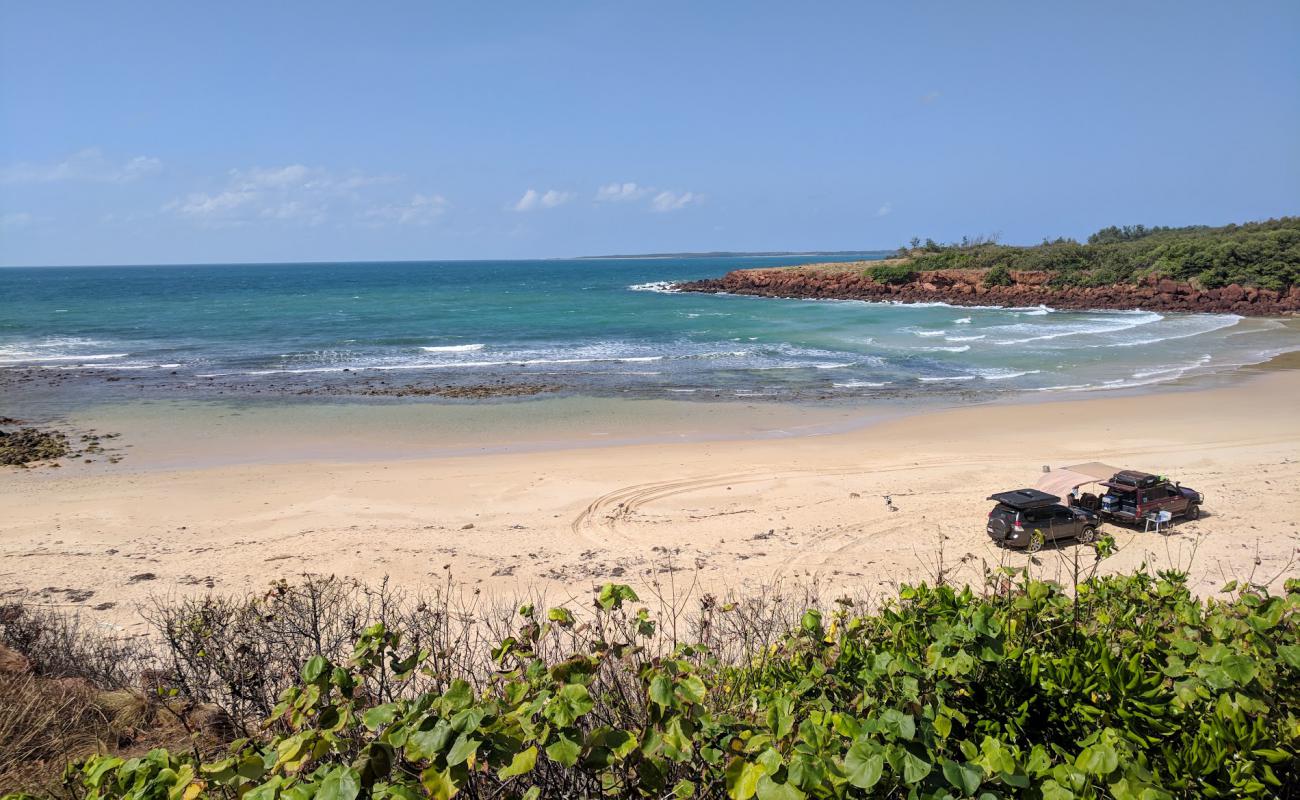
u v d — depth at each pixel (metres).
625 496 19.92
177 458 24.06
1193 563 14.69
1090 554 15.35
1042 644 4.70
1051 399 32.28
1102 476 17.73
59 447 25.09
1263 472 20.66
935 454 23.78
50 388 35.19
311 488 20.73
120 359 43.72
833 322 62.06
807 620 4.76
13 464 23.08
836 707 3.94
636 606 12.80
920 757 3.01
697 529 17.36
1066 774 3.06
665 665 3.73
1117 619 5.08
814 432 27.25
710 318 65.94
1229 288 69.88
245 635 7.38
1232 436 25.19
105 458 23.98
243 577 14.48
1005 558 15.30
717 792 3.34
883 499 19.23
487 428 28.06
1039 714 4.05
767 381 37.12
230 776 3.00
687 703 3.38
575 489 20.52
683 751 3.02
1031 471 21.62
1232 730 3.59
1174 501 16.92
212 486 20.94
